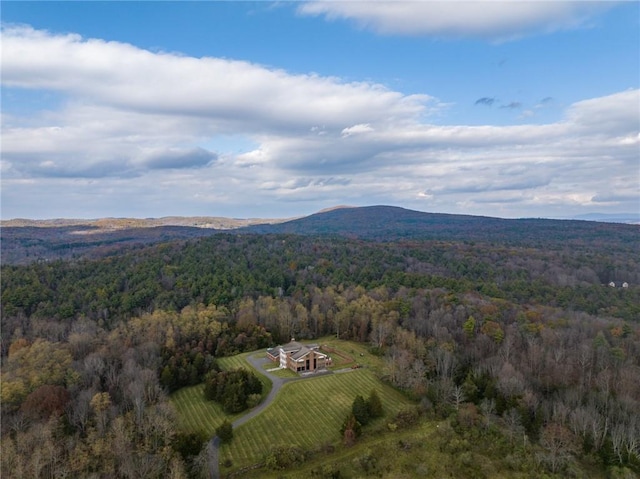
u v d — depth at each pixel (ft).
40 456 261.65
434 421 340.18
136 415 320.09
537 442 319.47
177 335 483.51
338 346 523.70
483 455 299.79
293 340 501.56
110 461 273.13
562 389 388.16
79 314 530.27
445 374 404.36
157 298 570.46
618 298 633.61
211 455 288.71
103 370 400.88
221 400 369.91
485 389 372.99
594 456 302.45
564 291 653.30
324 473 277.23
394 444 309.83
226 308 566.77
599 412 351.46
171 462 272.72
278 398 379.55
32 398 327.47
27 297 546.67
